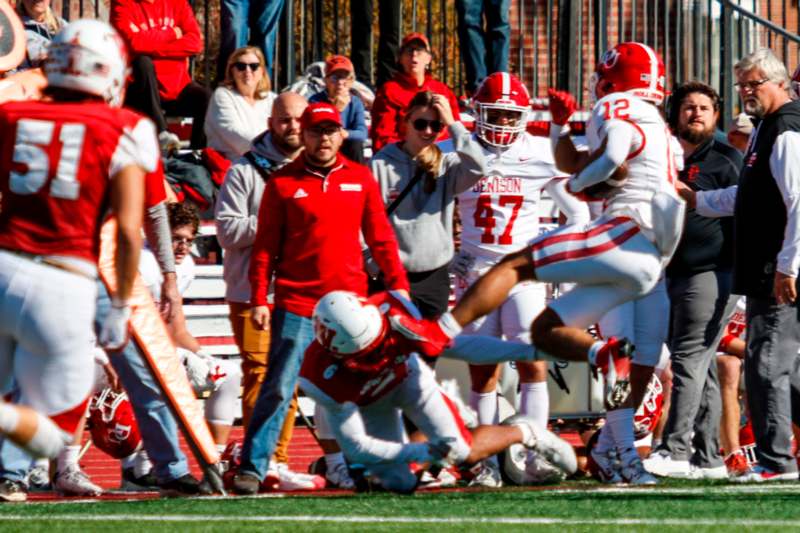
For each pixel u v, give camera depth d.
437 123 28.98
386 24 43.88
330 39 55.06
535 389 30.61
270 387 26.03
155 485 29.05
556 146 25.58
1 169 17.50
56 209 17.28
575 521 19.16
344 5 54.62
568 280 23.56
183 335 29.70
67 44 17.91
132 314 24.86
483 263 30.67
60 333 17.22
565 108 25.45
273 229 26.28
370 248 27.00
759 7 58.06
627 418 29.08
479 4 44.94
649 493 24.83
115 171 17.59
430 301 29.36
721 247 30.42
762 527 18.36
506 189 30.52
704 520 19.23
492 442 24.50
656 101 25.23
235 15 42.81
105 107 17.83
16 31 34.75
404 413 26.06
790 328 27.56
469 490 27.59
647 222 23.78
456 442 23.83
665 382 32.84
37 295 17.08
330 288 26.16
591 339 23.72
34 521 19.44
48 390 17.44
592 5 51.38
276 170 28.33
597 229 23.67
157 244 24.72
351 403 23.36
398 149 29.44
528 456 29.33
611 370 23.31
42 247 17.27
